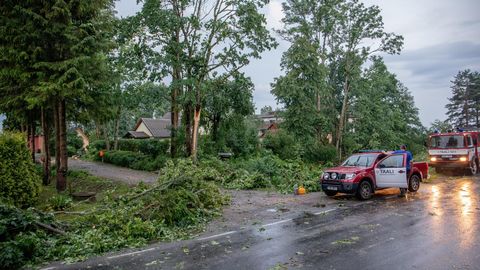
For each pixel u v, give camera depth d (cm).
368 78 3297
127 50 2316
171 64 2319
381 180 1348
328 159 2875
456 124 7300
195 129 2420
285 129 3031
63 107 1581
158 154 2752
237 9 2423
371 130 3431
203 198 1161
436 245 714
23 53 1380
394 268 594
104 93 1712
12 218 751
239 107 2688
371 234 816
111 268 630
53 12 1411
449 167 2097
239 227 923
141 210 945
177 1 2505
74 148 4212
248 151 2778
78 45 1446
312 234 832
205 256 685
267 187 1709
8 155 1125
